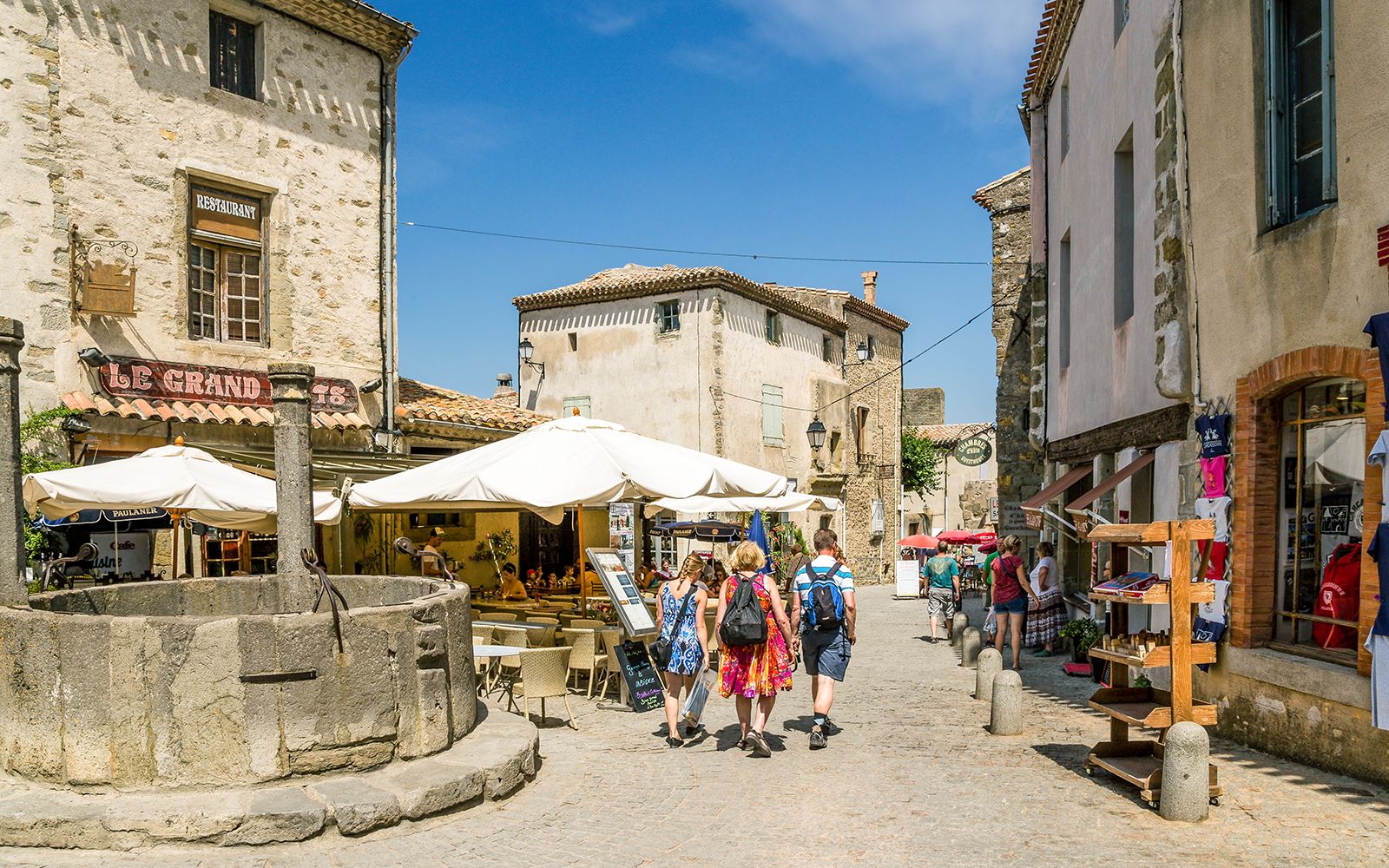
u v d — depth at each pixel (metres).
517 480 9.41
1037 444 16.88
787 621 7.58
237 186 14.24
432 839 5.42
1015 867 4.91
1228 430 7.74
